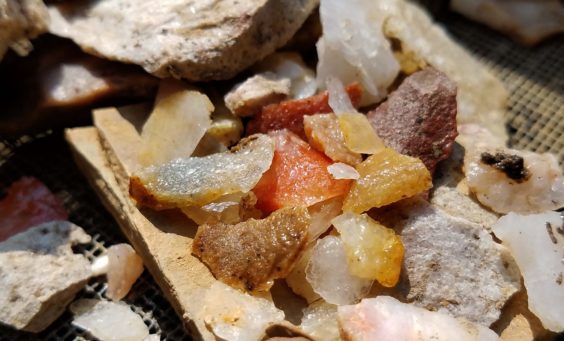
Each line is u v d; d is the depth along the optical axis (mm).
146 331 235
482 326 216
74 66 265
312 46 279
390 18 275
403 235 228
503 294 224
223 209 232
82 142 259
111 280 242
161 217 237
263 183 234
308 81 262
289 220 222
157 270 232
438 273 224
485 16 325
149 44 254
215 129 247
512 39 325
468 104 275
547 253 224
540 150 284
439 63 281
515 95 303
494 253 227
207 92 257
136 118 259
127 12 262
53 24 263
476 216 240
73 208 263
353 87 257
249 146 237
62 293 235
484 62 316
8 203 258
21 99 265
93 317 238
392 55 264
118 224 255
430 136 245
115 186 248
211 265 226
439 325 213
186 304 222
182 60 249
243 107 247
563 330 218
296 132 249
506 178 241
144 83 261
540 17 320
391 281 219
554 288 220
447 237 228
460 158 253
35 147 277
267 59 264
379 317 212
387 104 252
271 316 217
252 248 222
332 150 237
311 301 224
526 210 240
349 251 218
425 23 294
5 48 256
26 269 236
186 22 255
